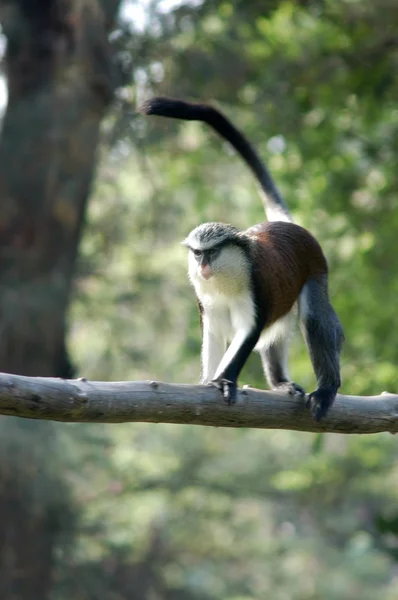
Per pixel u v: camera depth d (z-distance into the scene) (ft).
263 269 24.97
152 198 53.47
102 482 57.36
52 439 45.55
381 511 42.32
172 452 63.87
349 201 55.16
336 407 22.40
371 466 63.36
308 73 55.11
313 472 64.28
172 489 61.52
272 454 68.33
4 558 46.91
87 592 52.03
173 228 54.60
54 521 48.65
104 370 56.34
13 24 46.52
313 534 85.71
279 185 56.54
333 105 55.42
